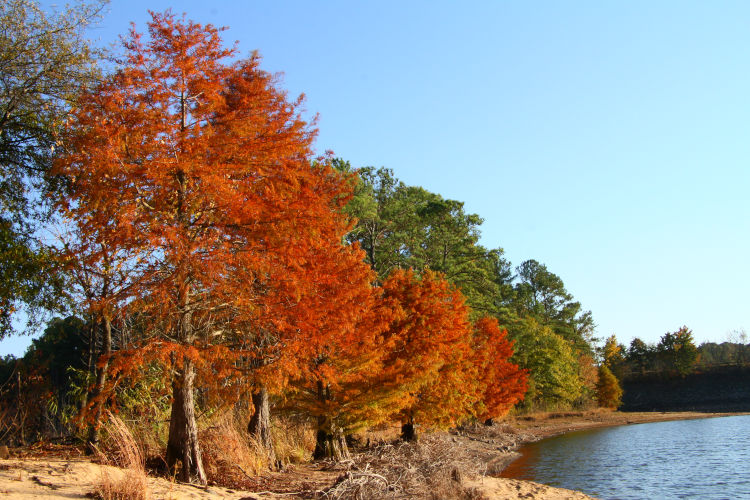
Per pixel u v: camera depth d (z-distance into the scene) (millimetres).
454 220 48906
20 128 16234
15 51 15672
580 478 25422
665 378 99750
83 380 15195
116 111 11695
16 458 12281
